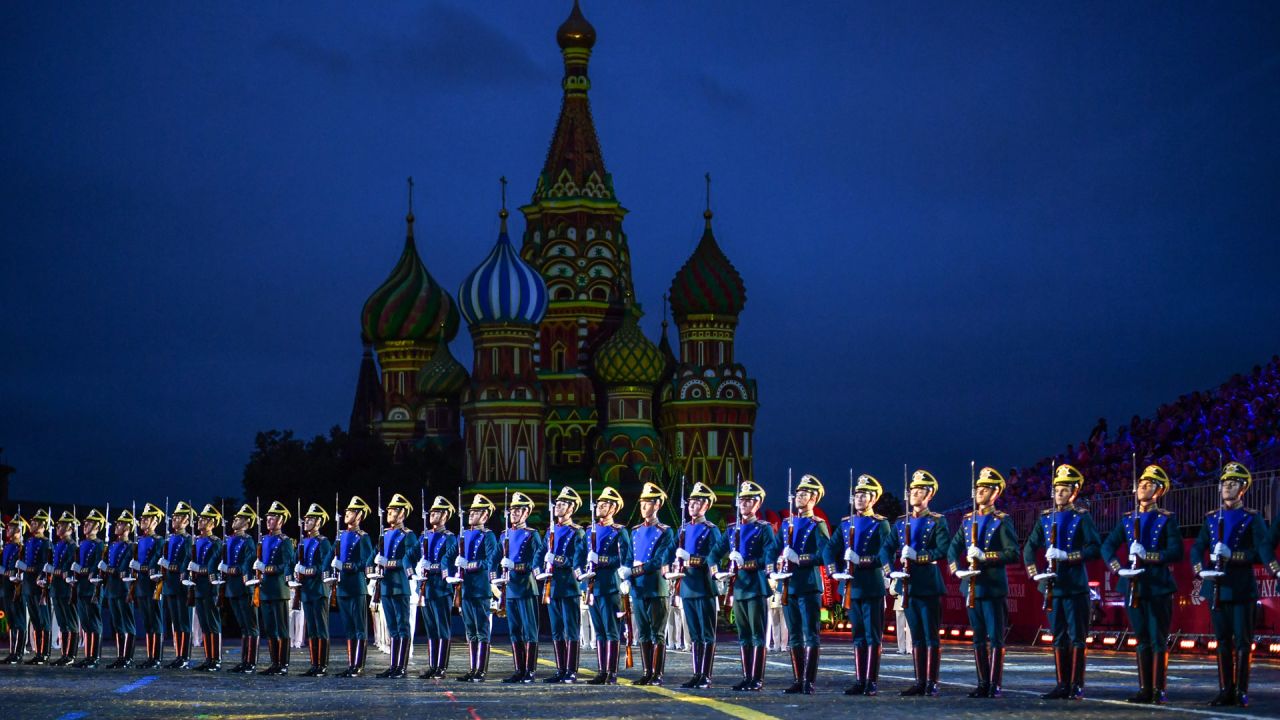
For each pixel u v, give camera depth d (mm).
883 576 20281
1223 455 40438
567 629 23766
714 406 95500
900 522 20469
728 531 21719
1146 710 16797
